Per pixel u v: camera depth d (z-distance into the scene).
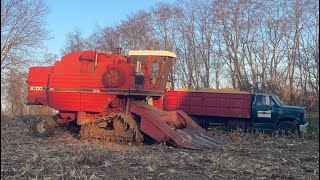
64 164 10.77
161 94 16.47
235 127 21.70
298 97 35.75
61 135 17.80
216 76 41.94
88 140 15.92
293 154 14.05
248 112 21.44
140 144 15.30
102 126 16.12
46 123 17.27
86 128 16.19
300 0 37.41
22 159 11.54
